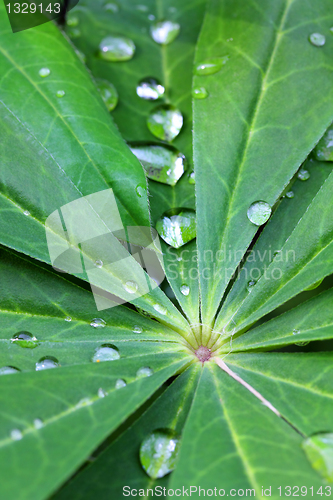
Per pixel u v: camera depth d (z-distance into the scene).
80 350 0.21
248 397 0.20
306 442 0.20
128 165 0.21
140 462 0.20
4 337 0.21
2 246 0.21
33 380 0.20
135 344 0.21
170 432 0.20
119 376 0.20
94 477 0.20
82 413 0.20
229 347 0.21
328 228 0.21
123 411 0.20
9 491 0.19
